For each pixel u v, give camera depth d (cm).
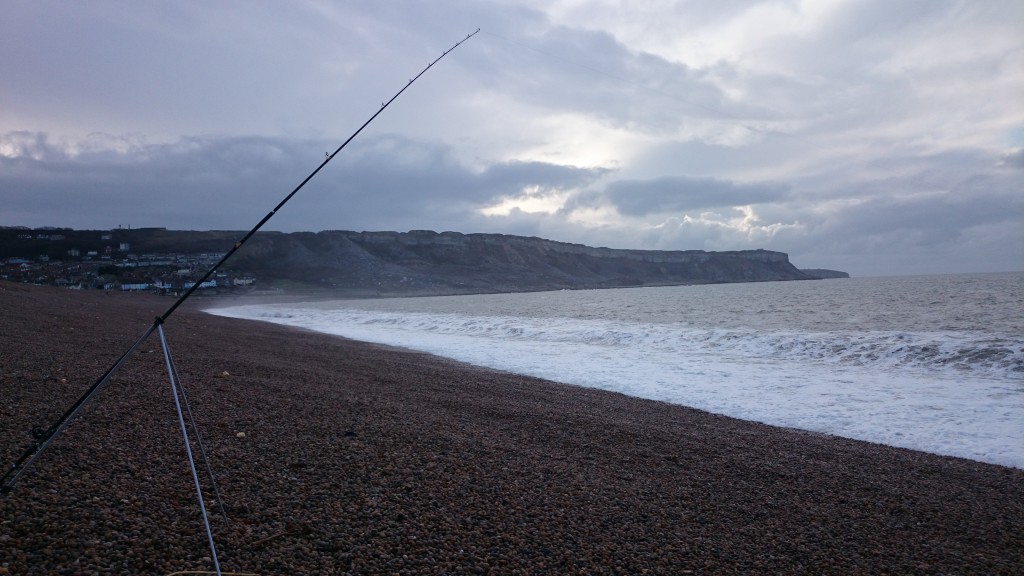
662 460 639
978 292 4659
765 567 389
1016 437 766
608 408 930
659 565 379
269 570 322
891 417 884
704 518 471
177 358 1103
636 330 2116
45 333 1268
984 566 409
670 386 1159
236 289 10319
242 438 568
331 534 375
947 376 1170
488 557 367
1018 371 1174
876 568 399
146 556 321
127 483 418
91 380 774
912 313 2941
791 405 980
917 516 505
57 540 322
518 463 575
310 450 548
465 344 1948
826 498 543
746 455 680
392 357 1535
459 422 743
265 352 1412
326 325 2977
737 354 1576
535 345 1884
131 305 3647
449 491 474
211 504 400
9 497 365
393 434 638
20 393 658
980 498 554
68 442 495
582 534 417
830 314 3127
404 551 363
